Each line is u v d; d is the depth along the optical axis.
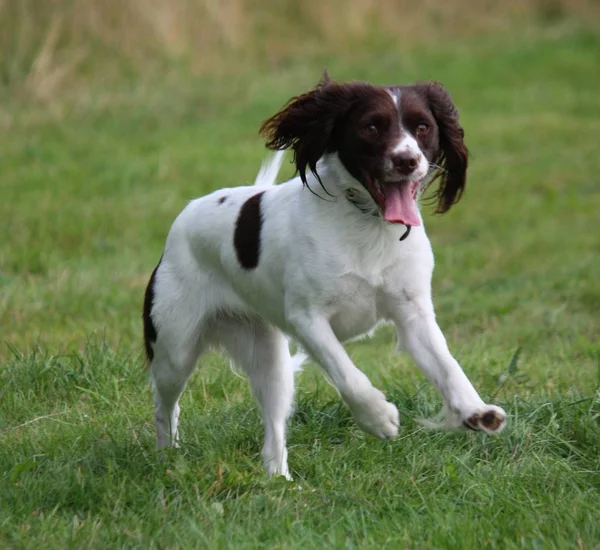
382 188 7.73
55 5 25.11
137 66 26.19
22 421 9.55
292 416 9.38
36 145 21.61
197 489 7.62
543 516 7.17
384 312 8.16
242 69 28.23
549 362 11.20
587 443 8.66
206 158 21.02
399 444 8.57
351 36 32.12
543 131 24.98
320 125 7.98
